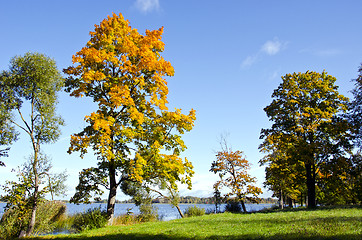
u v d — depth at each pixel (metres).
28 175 20.75
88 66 21.28
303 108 30.06
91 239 12.70
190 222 16.91
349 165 26.67
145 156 21.14
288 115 31.14
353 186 34.28
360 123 25.89
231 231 11.83
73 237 13.95
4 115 20.50
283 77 33.81
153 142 22.09
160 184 24.97
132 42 21.64
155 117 23.64
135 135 21.22
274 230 11.02
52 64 23.19
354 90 25.97
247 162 34.38
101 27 22.30
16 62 22.00
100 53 20.48
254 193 32.53
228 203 34.97
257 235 10.27
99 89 21.70
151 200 28.31
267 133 33.22
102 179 20.48
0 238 19.30
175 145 23.05
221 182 34.19
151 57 21.64
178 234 12.30
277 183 36.72
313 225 11.18
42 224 22.61
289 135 30.70
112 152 20.12
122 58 21.59
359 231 9.12
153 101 22.38
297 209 27.23
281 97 33.09
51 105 22.75
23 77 21.80
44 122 22.08
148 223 19.77
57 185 21.30
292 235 9.35
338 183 29.38
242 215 20.73
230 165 35.28
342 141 27.41
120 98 19.25
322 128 29.02
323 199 47.28
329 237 8.47
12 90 21.30
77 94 20.64
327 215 15.52
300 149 27.69
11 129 21.19
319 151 27.75
